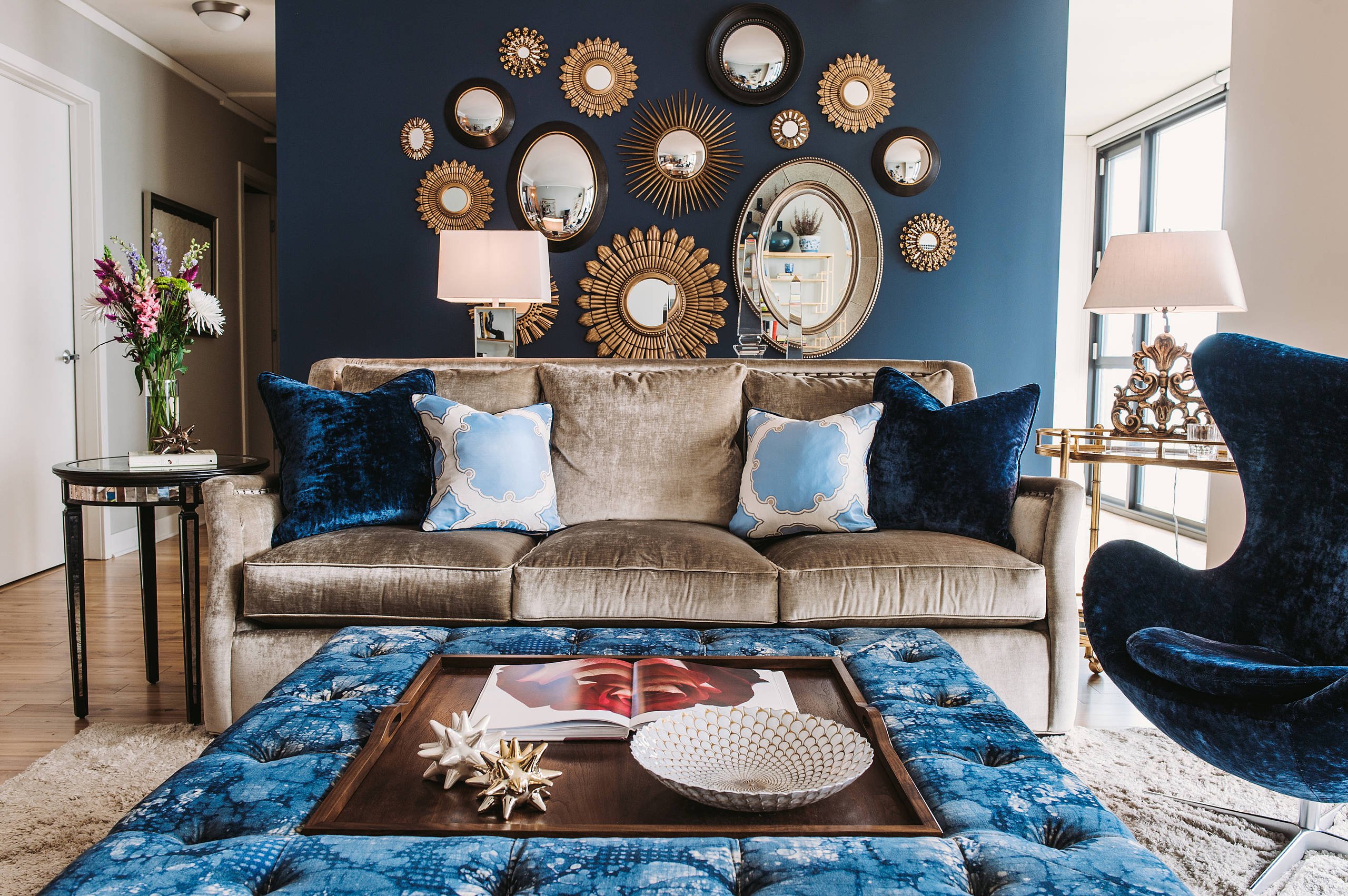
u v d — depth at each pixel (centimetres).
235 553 212
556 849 91
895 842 94
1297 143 307
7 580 377
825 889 84
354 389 274
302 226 443
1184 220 573
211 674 209
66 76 405
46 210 402
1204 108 550
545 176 441
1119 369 635
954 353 453
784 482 241
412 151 439
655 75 441
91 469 234
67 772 196
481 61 439
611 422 266
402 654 152
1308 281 302
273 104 589
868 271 448
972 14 441
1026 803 103
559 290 449
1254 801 186
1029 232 450
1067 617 214
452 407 246
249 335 652
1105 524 589
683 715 116
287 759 113
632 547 215
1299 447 168
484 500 237
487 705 126
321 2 435
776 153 446
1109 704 248
